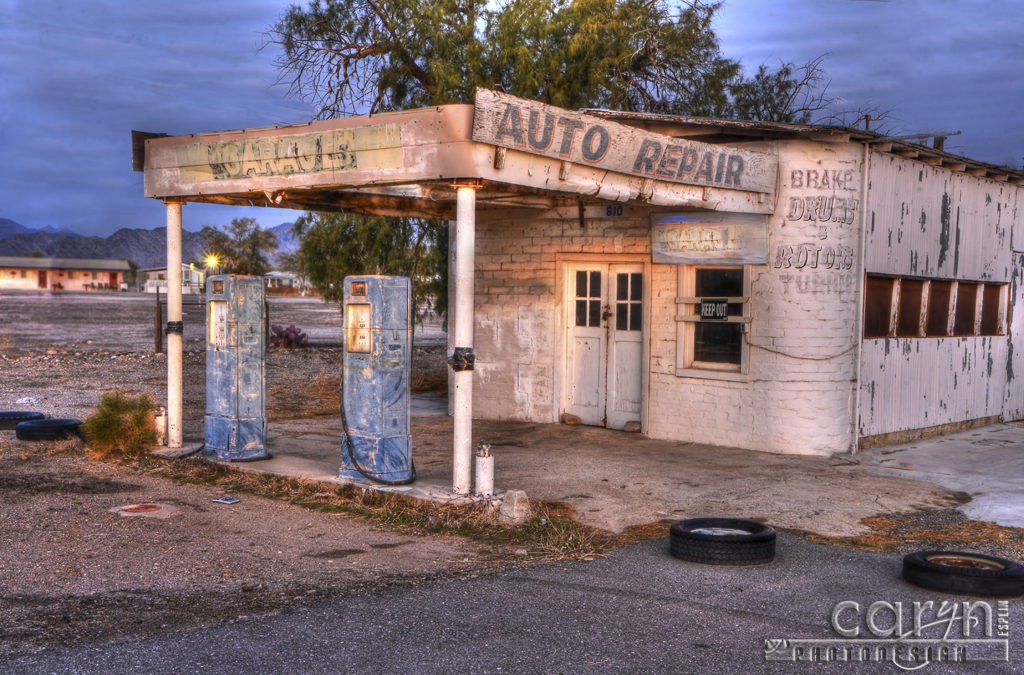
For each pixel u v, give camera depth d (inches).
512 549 258.1
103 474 355.9
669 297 448.5
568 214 484.7
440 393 663.1
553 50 637.3
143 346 1035.3
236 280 359.9
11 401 592.7
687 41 653.3
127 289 4640.8
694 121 406.3
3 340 1048.8
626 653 178.9
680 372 444.5
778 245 409.4
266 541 263.1
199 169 357.1
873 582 230.8
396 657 175.5
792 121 686.5
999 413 551.2
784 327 410.6
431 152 283.4
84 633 186.7
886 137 410.9
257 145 332.5
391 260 681.6
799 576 235.0
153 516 289.7
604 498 320.2
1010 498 332.8
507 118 276.1
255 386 366.3
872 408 433.4
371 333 314.5
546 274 496.1
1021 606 211.9
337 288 693.9
